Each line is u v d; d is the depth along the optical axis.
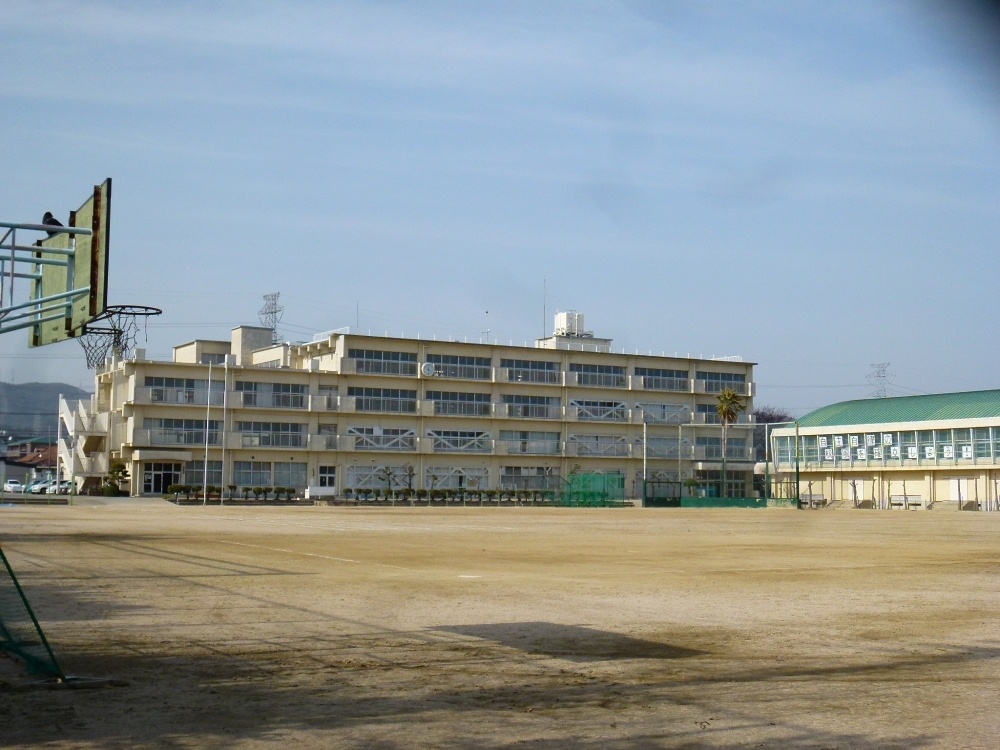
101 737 8.02
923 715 8.84
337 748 7.70
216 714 8.80
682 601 17.11
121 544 29.16
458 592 18.02
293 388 89.00
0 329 15.44
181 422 84.31
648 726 8.41
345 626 13.92
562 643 12.68
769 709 9.06
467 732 8.20
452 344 95.62
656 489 91.06
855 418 101.19
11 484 100.56
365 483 91.06
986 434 88.94
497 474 96.69
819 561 26.09
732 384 107.94
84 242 15.28
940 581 20.83
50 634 13.05
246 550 27.64
